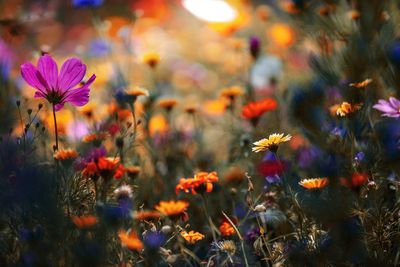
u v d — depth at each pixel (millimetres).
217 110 2699
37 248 1907
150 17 4773
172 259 1944
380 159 2090
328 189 2039
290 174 2141
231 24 3273
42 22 2865
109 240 1959
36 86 1979
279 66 2928
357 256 1981
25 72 1969
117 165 2029
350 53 2322
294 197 2012
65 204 1992
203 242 2139
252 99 2664
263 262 2020
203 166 2420
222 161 2484
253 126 2301
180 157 2463
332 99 2309
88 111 2387
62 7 4324
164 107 2500
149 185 2299
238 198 2232
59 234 1932
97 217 1946
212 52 4160
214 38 4504
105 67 2893
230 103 2527
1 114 2361
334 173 2041
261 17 3381
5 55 2629
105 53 3066
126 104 2379
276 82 2750
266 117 2576
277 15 3377
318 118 2270
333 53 2383
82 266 1883
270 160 2148
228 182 2256
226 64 3771
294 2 2480
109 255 1958
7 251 1964
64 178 2006
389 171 2107
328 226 2008
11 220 1971
